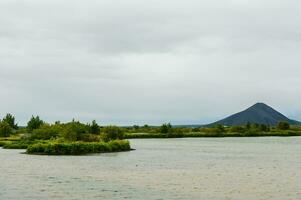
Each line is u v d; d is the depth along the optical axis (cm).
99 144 12256
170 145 17375
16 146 13375
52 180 6144
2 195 4828
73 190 5197
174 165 8738
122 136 14750
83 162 9075
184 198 4694
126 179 6306
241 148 15462
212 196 4825
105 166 8281
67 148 11375
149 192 5072
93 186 5538
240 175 6938
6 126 16862
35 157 10288
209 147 15988
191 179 6344
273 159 10575
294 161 9981
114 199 4616
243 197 4778
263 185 5709
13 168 7781
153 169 7838
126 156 11025
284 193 5056
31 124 17462
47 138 14400
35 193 4969
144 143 19338
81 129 13062
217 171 7581
